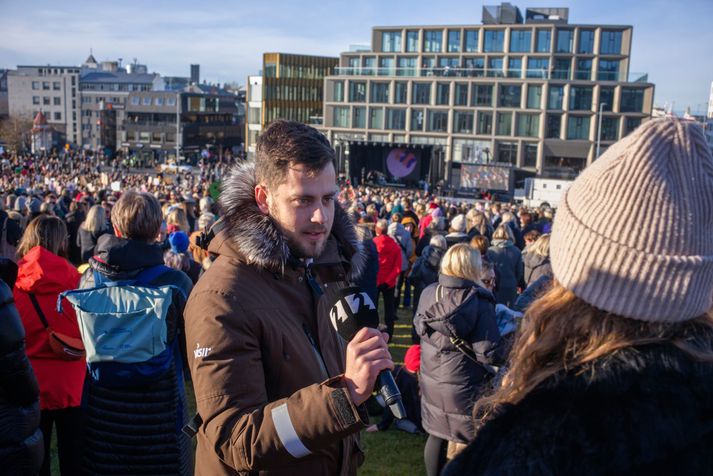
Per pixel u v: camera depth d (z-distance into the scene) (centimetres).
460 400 433
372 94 7375
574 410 125
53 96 13475
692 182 133
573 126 6706
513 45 7038
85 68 16550
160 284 349
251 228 206
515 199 5669
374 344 180
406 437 588
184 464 343
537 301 154
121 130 11788
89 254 859
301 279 221
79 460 353
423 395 455
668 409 120
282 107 8988
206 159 10238
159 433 333
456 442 438
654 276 132
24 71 13662
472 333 427
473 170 5825
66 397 381
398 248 911
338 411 172
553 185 4700
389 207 1933
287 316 209
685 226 132
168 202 1678
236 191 215
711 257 134
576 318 140
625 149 138
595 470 119
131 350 322
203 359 190
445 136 7044
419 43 7425
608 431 120
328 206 216
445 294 435
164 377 335
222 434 182
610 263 136
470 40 7250
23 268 372
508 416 135
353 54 7650
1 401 293
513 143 6825
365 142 6178
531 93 6738
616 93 6600
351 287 208
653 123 138
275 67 8862
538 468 122
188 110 10956
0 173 5847
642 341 130
